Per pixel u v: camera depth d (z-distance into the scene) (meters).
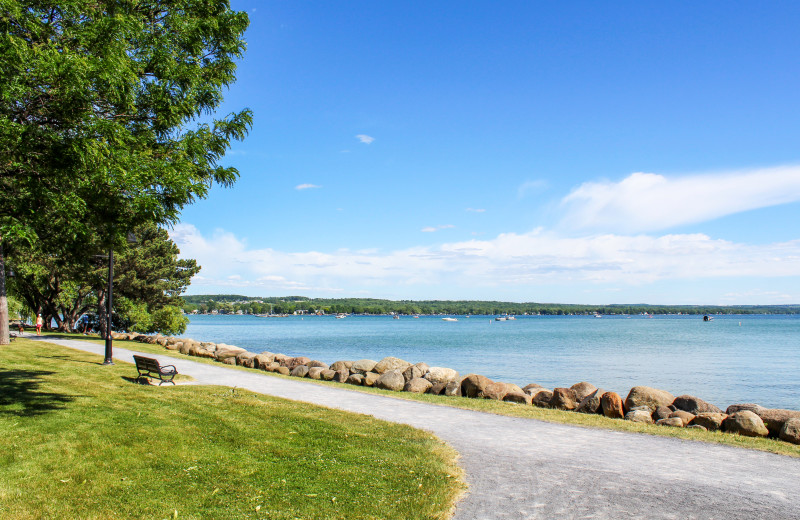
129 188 7.15
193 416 9.89
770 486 6.65
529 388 15.20
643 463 7.70
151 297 39.41
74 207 6.68
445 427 10.11
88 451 7.33
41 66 6.09
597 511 5.74
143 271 38.38
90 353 21.84
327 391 14.46
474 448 8.50
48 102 6.84
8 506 5.42
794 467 7.55
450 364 34.38
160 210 7.42
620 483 6.73
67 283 36.97
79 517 5.25
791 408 18.62
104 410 9.95
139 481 6.34
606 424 10.66
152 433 8.42
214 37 9.60
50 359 18.47
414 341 64.50
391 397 13.79
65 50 6.68
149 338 31.58
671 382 25.59
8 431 8.00
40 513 5.30
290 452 7.76
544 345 56.50
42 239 9.41
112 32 7.13
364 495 6.10
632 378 27.06
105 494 5.90
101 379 14.12
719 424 10.33
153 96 8.35
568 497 6.19
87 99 6.65
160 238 42.03
